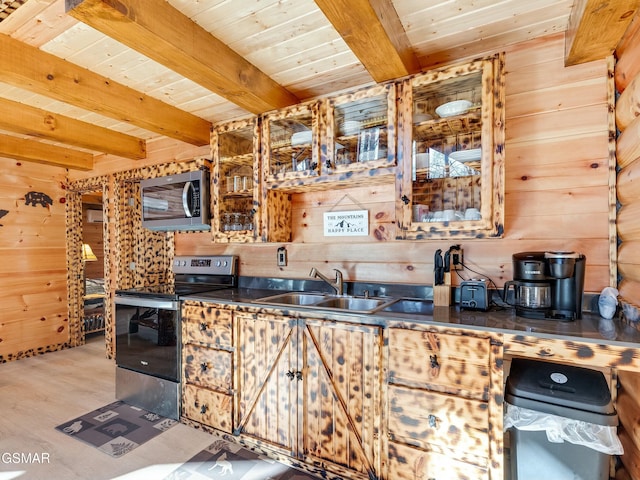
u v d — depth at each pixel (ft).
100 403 8.51
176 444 6.82
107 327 12.03
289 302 7.80
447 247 6.78
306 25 5.42
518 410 4.66
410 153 5.95
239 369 6.85
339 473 5.72
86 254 17.70
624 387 5.23
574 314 5.08
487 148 5.35
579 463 4.38
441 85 5.90
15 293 12.07
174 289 8.84
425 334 5.06
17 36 5.70
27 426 7.45
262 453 6.54
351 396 5.64
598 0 4.15
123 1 4.34
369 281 7.55
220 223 8.48
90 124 9.82
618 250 5.37
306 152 7.31
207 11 5.07
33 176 12.64
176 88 7.60
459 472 4.81
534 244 6.01
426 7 5.03
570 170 5.76
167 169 10.12
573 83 5.73
